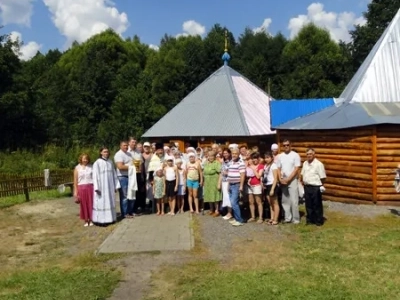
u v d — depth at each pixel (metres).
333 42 61.28
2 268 8.45
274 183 10.91
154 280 7.33
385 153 13.77
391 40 17.56
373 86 16.70
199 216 12.49
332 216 12.16
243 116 24.22
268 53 60.38
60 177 21.19
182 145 24.83
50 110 47.56
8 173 25.95
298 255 8.43
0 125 41.81
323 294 6.44
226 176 11.80
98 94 50.28
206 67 56.41
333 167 14.96
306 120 16.52
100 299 6.58
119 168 12.56
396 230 10.31
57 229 11.84
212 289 6.77
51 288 7.08
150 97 48.19
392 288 6.65
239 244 9.35
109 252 8.99
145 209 13.81
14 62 42.41
